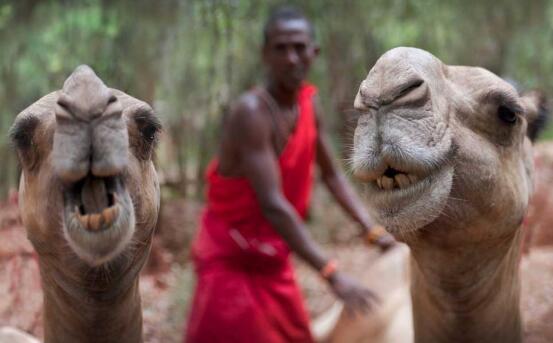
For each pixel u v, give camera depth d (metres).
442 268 3.76
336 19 10.16
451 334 3.99
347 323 6.14
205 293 5.87
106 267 3.27
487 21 10.98
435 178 3.30
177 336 6.20
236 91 9.90
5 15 9.31
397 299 6.00
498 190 3.60
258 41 9.90
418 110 3.20
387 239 6.58
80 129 2.75
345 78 10.05
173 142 10.30
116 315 3.50
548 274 5.59
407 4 10.65
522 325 4.38
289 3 9.88
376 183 3.33
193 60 10.02
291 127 5.96
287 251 5.97
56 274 3.37
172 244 8.51
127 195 2.93
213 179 5.94
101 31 9.09
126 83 8.69
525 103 4.15
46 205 3.04
